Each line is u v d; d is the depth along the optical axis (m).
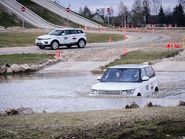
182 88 23.28
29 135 10.16
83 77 30.88
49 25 105.88
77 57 41.66
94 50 44.78
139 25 133.75
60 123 11.06
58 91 23.33
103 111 12.87
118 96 18.67
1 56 41.16
